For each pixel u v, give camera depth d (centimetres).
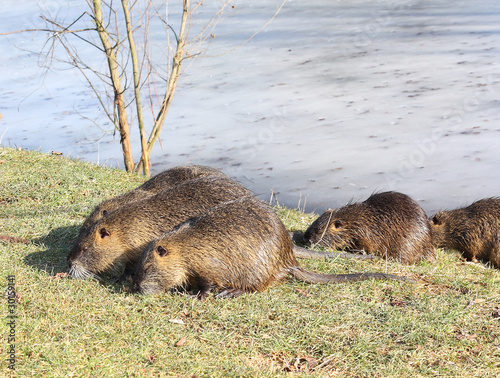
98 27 765
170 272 445
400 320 428
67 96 1377
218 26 1819
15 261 474
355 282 486
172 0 1950
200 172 601
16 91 1427
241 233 454
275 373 360
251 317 416
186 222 470
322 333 407
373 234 578
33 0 1991
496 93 1297
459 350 405
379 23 1880
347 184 975
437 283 506
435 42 1677
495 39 1644
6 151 767
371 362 382
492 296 484
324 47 1673
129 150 809
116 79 785
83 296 425
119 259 479
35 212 601
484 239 617
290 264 482
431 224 649
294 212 738
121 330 385
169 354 366
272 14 1966
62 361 342
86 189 680
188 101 1382
